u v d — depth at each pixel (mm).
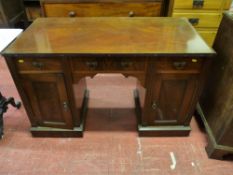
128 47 1146
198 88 1271
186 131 1491
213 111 1403
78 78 1240
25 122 1665
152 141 1503
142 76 1232
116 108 1825
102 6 1800
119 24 1445
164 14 1993
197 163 1352
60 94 1304
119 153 1418
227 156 1393
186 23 1470
